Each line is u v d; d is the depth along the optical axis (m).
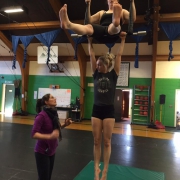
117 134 6.63
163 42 8.17
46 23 7.58
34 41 9.27
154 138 6.24
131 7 1.69
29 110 10.72
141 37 6.96
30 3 6.71
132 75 9.30
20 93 10.75
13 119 8.95
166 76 8.80
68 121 2.25
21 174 3.17
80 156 4.22
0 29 8.27
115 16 1.46
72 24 1.46
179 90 8.64
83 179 2.91
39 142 2.05
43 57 8.97
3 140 5.30
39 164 2.02
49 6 6.75
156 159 4.19
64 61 10.19
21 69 10.39
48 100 2.14
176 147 5.23
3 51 10.38
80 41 7.40
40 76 10.62
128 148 4.98
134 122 9.03
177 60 8.64
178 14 6.36
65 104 10.11
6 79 11.12
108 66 1.86
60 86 10.27
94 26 1.63
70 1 6.59
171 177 3.27
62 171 3.36
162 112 8.83
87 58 9.84
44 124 2.02
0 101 11.28
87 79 9.91
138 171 3.33
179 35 6.28
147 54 9.05
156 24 6.60
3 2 6.82
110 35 1.68
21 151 4.41
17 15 7.46
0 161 3.72
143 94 9.06
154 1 5.95
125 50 9.08
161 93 8.85
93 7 6.53
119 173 3.20
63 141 5.47
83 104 9.83
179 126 8.20
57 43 9.20
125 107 11.82
